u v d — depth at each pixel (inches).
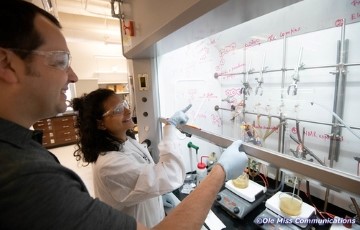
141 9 37.6
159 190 35.4
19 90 16.5
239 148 29.8
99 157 37.6
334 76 34.9
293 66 40.1
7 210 12.8
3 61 15.3
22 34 15.6
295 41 39.0
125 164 35.9
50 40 17.6
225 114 54.1
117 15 47.9
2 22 14.8
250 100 48.9
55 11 91.1
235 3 20.0
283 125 41.9
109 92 41.5
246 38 46.8
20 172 13.3
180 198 53.2
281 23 38.9
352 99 33.7
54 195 14.0
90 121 39.3
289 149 40.1
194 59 58.7
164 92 61.4
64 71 19.3
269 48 43.6
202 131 40.1
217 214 41.9
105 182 35.7
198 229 18.6
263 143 42.7
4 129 15.6
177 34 30.2
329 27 33.8
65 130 191.8
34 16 16.5
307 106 38.9
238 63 50.5
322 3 31.9
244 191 42.8
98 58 230.2
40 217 13.3
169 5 27.2
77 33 153.1
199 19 23.6
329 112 36.3
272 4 21.1
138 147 47.0
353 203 34.2
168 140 42.2
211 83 56.5
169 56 59.5
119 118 40.2
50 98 18.5
